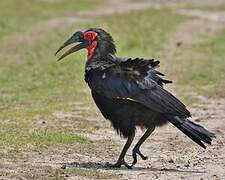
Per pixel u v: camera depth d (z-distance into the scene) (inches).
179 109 495.5
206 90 878.4
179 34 1464.1
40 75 984.3
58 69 1027.9
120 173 494.9
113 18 1673.2
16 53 1218.6
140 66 498.9
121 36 1353.3
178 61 1128.8
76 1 2009.1
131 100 498.3
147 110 500.7
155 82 501.4
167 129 661.3
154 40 1354.6
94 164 522.6
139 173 497.0
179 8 1910.7
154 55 1196.5
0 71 1016.2
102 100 507.2
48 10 1847.9
